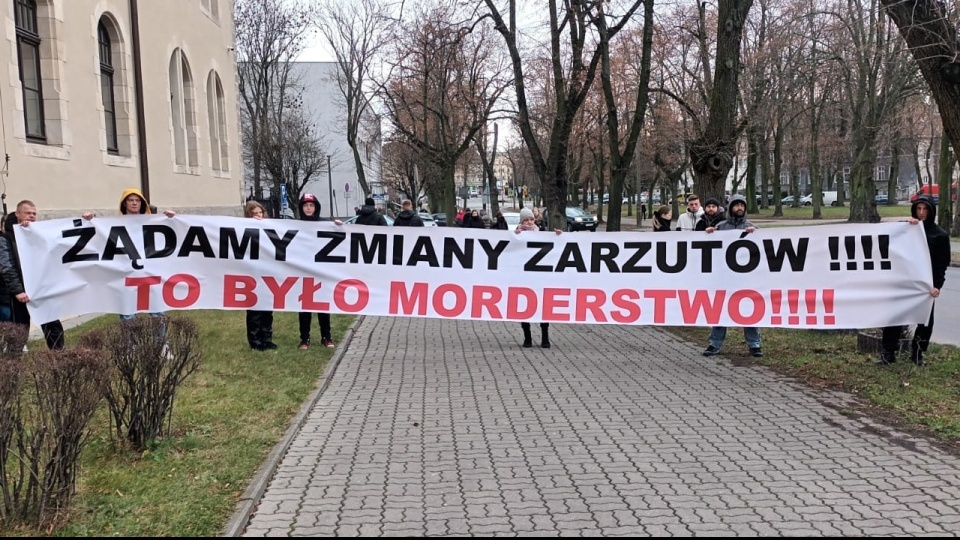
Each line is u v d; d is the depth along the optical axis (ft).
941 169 95.96
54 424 12.96
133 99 56.59
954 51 24.61
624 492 14.99
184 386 23.50
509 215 122.83
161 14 64.28
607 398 23.44
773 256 27.43
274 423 19.93
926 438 18.61
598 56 55.06
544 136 156.46
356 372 27.99
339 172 212.02
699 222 33.83
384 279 28.73
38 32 42.68
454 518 13.69
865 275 26.48
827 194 250.78
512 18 60.23
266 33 143.33
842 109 127.75
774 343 32.58
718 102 41.78
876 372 25.52
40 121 42.96
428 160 119.85
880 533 12.88
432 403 22.95
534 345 34.30
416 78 101.40
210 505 13.99
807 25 101.45
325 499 14.71
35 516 12.79
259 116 150.51
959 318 41.19
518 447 18.22
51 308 25.00
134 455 16.66
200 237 27.40
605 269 28.58
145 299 26.63
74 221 25.62
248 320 30.86
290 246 28.30
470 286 28.86
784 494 14.82
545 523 13.43
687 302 28.19
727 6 40.93
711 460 17.04
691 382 25.70
